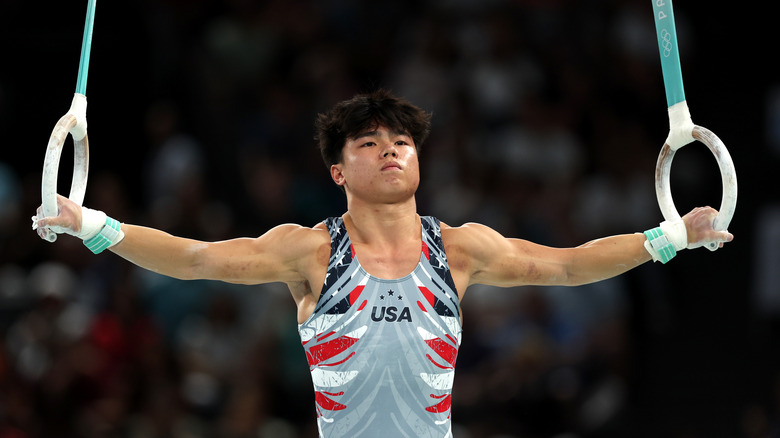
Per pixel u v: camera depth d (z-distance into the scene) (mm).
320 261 19203
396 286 18734
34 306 43000
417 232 19500
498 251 19859
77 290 44344
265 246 19531
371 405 18484
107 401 39500
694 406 49781
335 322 18562
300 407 42438
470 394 42188
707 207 20641
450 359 18875
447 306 18859
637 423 48375
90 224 19219
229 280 19609
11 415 38656
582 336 45406
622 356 46219
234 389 41562
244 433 40156
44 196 18500
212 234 47312
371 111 19531
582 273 20281
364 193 19250
